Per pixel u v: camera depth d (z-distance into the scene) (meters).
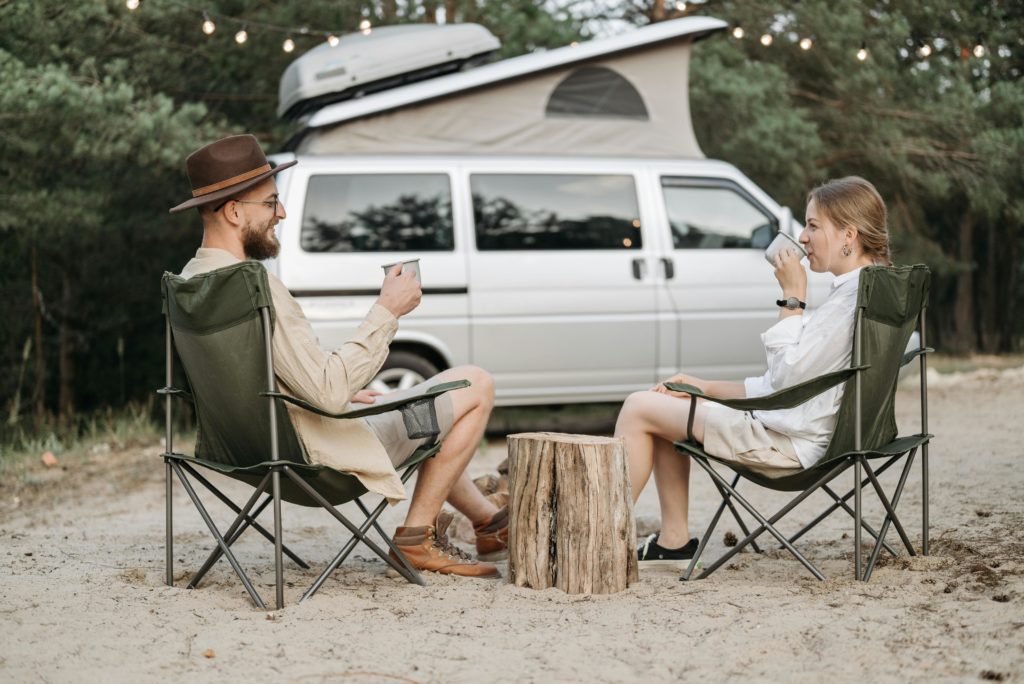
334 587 3.50
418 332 7.00
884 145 12.85
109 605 3.17
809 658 2.60
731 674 2.51
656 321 7.36
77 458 7.88
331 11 10.72
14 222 9.23
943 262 14.77
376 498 5.78
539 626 2.97
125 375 12.77
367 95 7.55
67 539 4.58
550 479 3.36
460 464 3.65
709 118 11.79
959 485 5.28
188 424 10.09
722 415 3.49
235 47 10.53
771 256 3.54
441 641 2.83
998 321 16.73
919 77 13.05
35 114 8.70
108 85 9.05
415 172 7.09
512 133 7.38
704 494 5.62
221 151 3.28
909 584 3.25
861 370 3.24
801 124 11.51
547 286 7.20
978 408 8.79
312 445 3.20
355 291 6.86
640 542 4.21
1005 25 13.06
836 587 3.28
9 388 11.66
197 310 3.08
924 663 2.49
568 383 7.26
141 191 10.80
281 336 3.09
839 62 12.58
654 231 7.42
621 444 3.38
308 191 6.88
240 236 3.34
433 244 7.07
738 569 3.70
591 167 7.39
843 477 5.88
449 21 11.35
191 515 5.45
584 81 7.53
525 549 3.38
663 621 2.97
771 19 12.48
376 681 2.52
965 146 12.89
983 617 2.81
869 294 3.21
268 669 2.60
